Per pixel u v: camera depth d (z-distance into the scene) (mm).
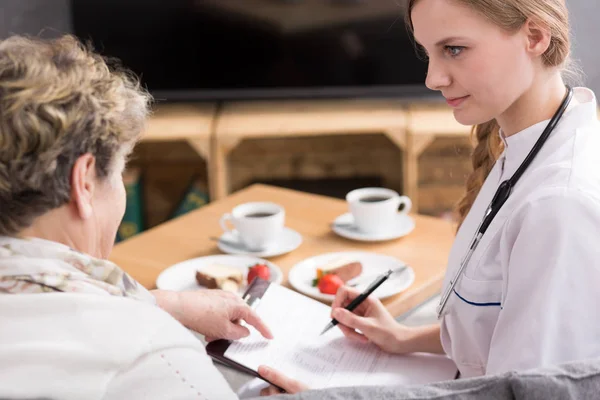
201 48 3357
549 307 946
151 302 854
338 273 1517
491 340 1042
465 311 1127
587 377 756
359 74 3367
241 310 1289
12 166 755
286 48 3352
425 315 1485
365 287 1499
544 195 977
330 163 3543
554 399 737
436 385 771
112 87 828
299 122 3238
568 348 950
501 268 1070
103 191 845
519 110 1093
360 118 3258
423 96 3357
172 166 3518
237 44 3354
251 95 3406
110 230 872
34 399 705
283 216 1710
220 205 1950
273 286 1427
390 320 1325
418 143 3139
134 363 753
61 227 812
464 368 1189
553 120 1069
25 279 754
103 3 3314
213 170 3197
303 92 3393
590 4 3309
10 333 723
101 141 810
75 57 826
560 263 946
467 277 1116
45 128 758
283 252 1667
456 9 985
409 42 3305
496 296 1085
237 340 1275
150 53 3369
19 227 787
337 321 1318
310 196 2002
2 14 3402
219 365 1252
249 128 3189
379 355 1275
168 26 3340
